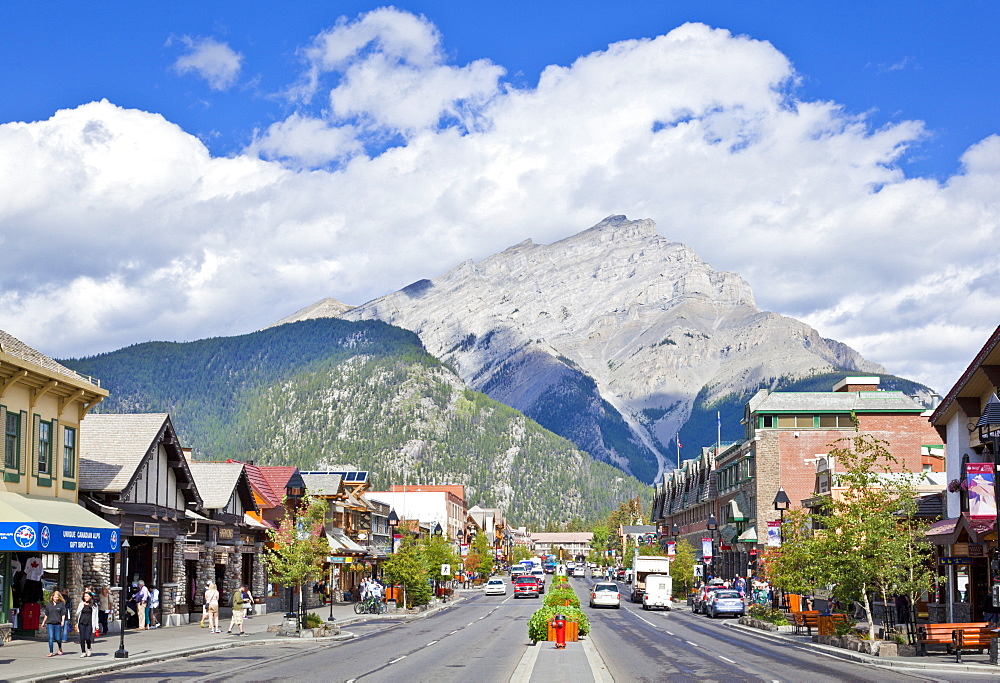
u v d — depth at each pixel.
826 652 39.50
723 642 44.00
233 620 46.06
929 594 53.41
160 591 49.56
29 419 39.44
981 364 45.72
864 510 40.59
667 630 52.91
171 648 36.62
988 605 43.00
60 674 27.31
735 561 105.62
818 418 94.75
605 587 80.31
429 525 131.38
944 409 49.59
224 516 56.62
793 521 55.88
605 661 33.62
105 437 46.69
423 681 26.69
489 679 27.20
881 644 36.31
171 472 49.78
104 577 43.28
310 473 99.25
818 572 43.47
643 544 184.62
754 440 93.94
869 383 101.38
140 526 45.50
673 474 153.38
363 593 70.25
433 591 92.50
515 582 102.12
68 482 42.38
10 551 36.78
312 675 28.42
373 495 149.25
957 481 47.41
